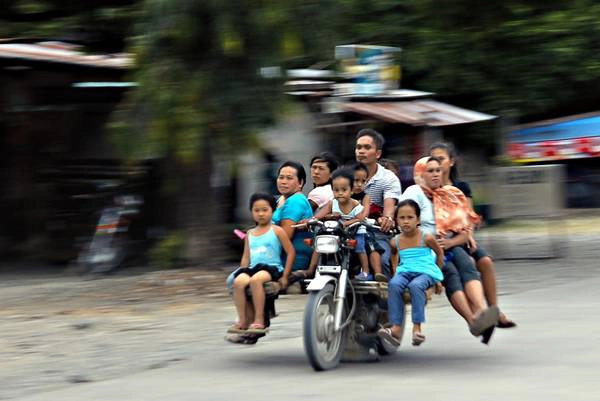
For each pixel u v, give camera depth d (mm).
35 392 12859
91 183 30859
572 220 45281
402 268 14039
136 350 15906
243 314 14383
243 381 13141
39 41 26188
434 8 30734
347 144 32625
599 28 35344
